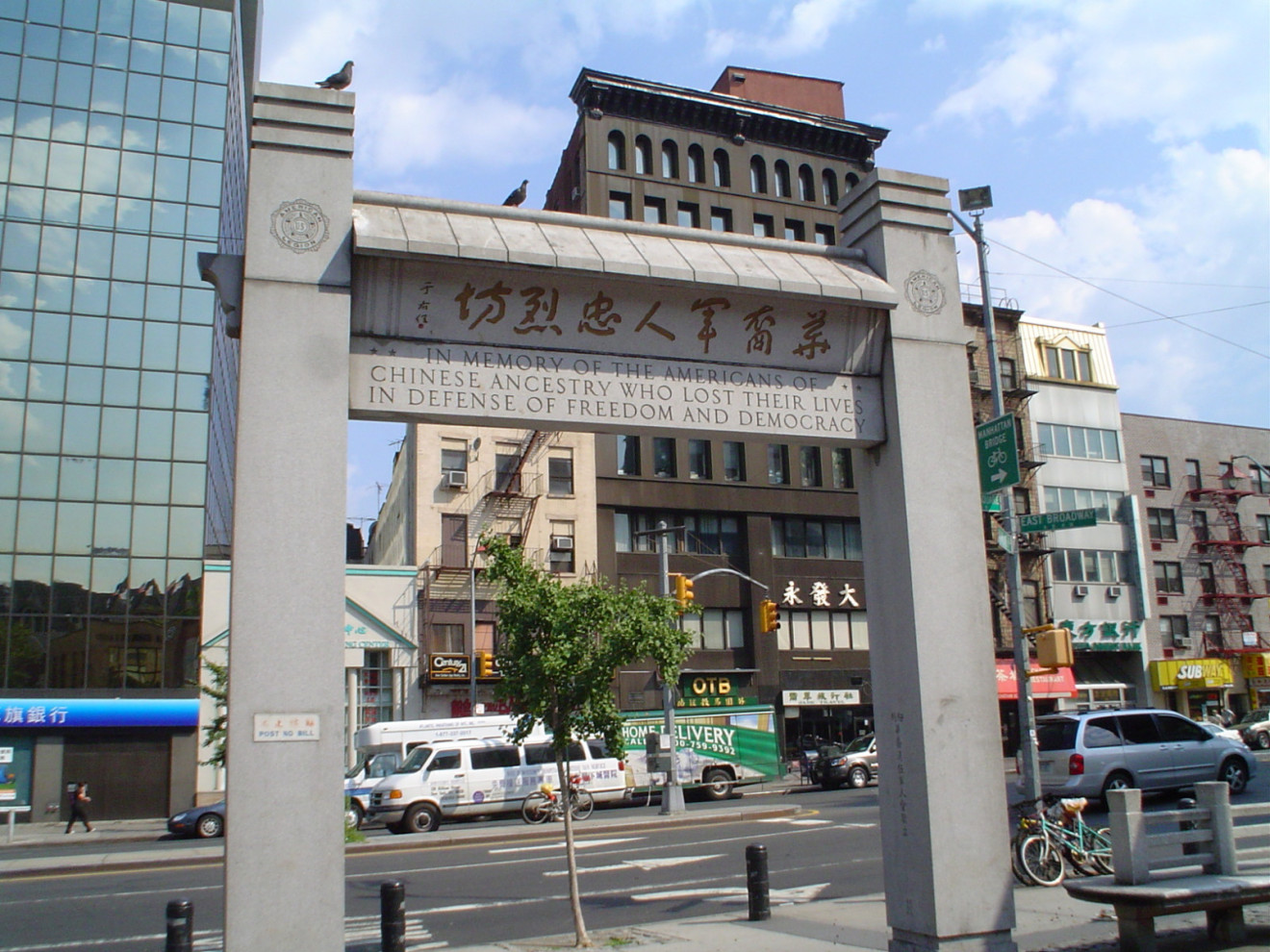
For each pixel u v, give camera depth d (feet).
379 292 24.21
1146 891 24.75
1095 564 159.84
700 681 132.36
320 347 23.32
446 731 88.33
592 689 34.06
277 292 23.30
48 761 102.37
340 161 24.34
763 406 27.40
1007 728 145.69
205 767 106.32
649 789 91.45
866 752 102.37
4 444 106.93
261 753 21.43
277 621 22.00
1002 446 45.62
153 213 116.47
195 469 112.16
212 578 111.86
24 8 116.88
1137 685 160.04
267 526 22.30
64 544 106.63
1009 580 49.47
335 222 23.99
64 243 112.88
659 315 26.37
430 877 49.57
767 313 27.35
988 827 26.66
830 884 43.57
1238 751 64.80
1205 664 159.22
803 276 27.78
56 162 114.52
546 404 25.20
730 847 56.03
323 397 23.12
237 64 137.18
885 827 27.76
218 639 110.11
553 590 34.83
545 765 82.53
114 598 106.93
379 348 24.25
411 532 125.59
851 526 148.15
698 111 151.53
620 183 144.77
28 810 95.71
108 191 115.55
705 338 26.91
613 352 26.04
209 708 107.34
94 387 110.73
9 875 56.70
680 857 52.95
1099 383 167.02
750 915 35.22
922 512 27.94
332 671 22.16
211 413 114.52
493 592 123.75
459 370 24.70
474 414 24.58
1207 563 169.89
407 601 120.06
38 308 110.63
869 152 164.14
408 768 78.89
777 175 158.81
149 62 120.26
